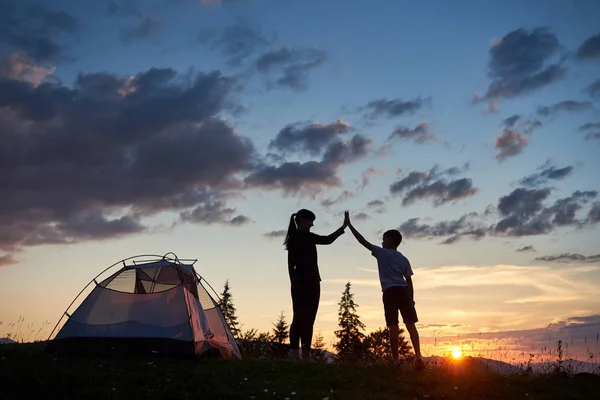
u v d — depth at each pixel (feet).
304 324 44.50
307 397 33.14
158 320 43.06
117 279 45.21
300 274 44.93
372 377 37.68
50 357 39.52
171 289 44.78
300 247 45.44
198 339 42.93
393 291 39.32
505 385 36.99
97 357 40.88
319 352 48.98
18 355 38.78
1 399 30.96
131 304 43.93
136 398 31.45
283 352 55.72
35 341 46.80
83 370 35.70
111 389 32.32
